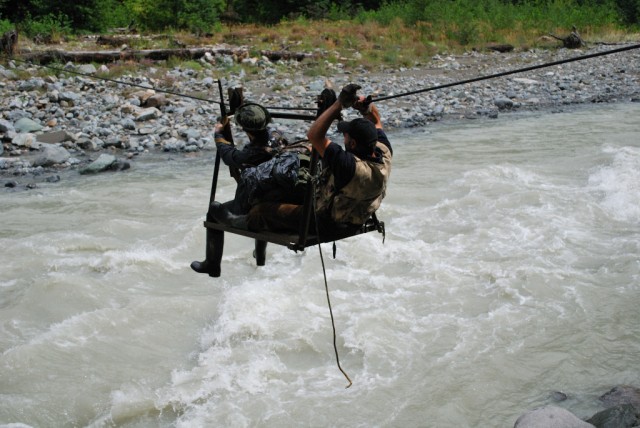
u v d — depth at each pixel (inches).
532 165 506.9
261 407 222.8
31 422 218.8
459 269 322.7
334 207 175.6
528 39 1314.0
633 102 796.6
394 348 254.7
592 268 322.3
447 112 760.3
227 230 195.9
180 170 528.1
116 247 360.8
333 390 231.8
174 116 692.7
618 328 265.4
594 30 1392.7
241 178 191.5
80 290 300.8
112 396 229.0
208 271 209.9
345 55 1075.3
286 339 262.2
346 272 320.8
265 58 982.4
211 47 1022.4
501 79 960.3
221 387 233.1
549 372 239.0
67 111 683.4
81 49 956.6
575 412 215.3
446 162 524.7
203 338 269.4
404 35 1240.8
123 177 507.5
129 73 845.2
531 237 360.2
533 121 695.1
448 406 221.9
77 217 413.7
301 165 181.9
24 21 1054.4
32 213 419.5
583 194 428.1
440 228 381.7
